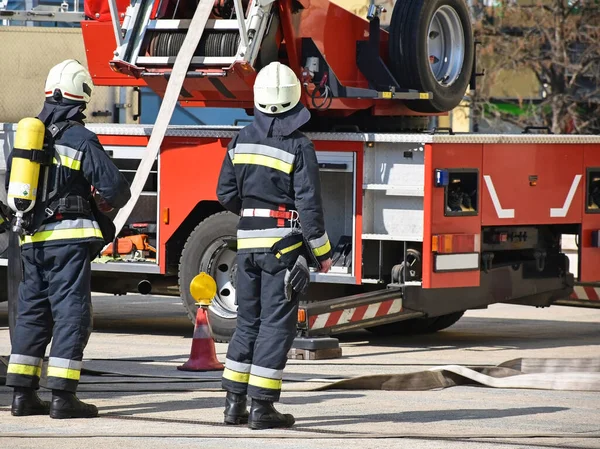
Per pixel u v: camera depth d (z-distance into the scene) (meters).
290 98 15.49
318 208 15.24
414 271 23.36
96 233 16.12
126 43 23.77
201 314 20.48
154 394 18.08
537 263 25.64
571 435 15.06
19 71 29.39
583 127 57.22
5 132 26.20
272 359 15.28
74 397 16.12
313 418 16.19
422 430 15.36
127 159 25.31
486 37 56.94
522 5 57.06
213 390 18.38
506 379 19.17
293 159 15.34
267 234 15.35
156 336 25.88
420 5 24.64
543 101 58.44
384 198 23.33
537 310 31.89
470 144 23.42
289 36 23.38
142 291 26.25
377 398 17.84
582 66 57.03
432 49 25.94
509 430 15.41
